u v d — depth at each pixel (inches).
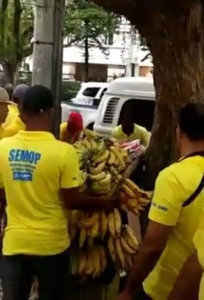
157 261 134.9
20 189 159.8
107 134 460.4
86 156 174.7
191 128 133.8
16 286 161.2
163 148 201.5
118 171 178.1
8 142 162.4
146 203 178.5
